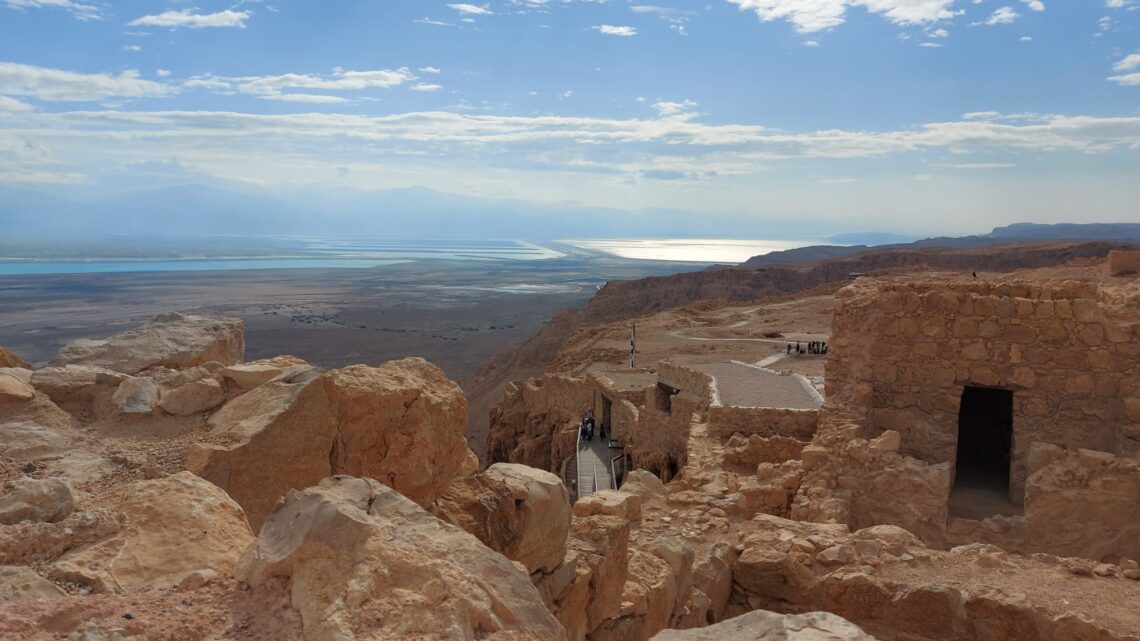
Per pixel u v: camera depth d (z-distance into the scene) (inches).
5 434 338.3
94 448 341.7
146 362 448.5
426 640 191.0
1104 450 597.3
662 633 218.7
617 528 376.2
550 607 328.2
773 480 632.4
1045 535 535.2
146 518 257.8
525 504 327.3
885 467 588.1
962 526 556.7
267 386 375.6
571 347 2849.4
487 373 3622.0
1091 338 605.0
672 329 2810.0
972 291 655.1
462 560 224.5
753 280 5226.4
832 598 427.5
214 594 218.2
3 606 199.5
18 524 245.4
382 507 248.2
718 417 880.3
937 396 655.8
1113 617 369.7
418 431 350.9
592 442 1497.3
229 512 274.4
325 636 189.5
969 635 387.5
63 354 450.3
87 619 198.1
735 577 467.2
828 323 2714.1
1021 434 622.8
